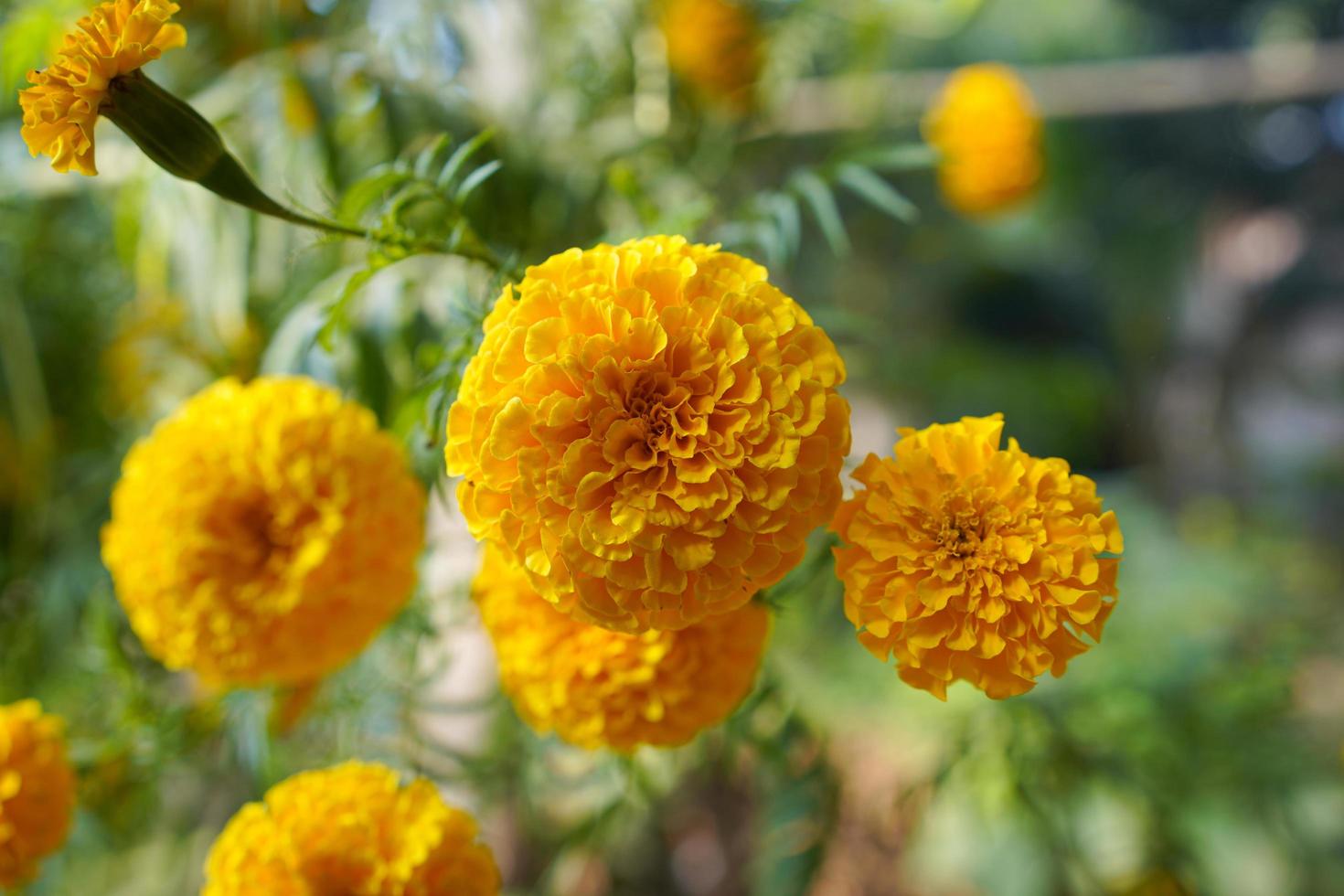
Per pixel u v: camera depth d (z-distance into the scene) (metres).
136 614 0.42
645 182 0.57
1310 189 1.77
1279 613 1.02
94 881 0.58
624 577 0.30
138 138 0.33
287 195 0.35
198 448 0.41
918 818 0.59
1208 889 0.63
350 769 0.39
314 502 0.40
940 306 1.50
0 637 0.58
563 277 0.31
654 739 0.38
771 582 0.31
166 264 0.52
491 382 0.30
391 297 0.47
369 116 0.50
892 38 0.73
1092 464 1.68
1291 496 1.69
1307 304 1.85
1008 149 0.67
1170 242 1.71
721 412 0.30
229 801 0.57
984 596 0.32
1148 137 1.62
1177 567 1.10
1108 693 0.63
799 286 1.00
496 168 0.37
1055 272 1.59
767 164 0.73
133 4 0.32
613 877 0.72
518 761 0.52
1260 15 1.55
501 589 0.38
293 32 0.52
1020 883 0.72
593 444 0.30
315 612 0.41
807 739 0.49
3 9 0.52
